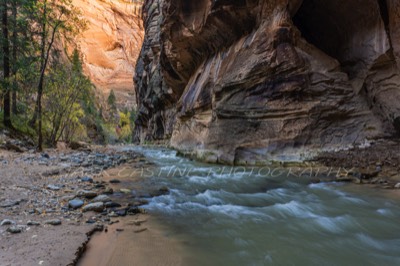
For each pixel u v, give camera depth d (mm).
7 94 14828
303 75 9398
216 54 13781
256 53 10297
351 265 2795
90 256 2787
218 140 10648
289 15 9922
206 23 12812
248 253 3020
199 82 14664
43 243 2863
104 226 3668
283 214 4445
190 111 14266
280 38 9766
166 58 20000
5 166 7820
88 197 5059
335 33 11891
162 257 2848
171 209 4645
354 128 9031
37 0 13430
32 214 3900
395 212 4492
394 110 9094
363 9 10086
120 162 11172
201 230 3689
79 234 3195
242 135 10070
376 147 8445
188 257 2873
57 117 19344
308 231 3723
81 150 16281
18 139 14430
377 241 3408
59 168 8117
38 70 16562
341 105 9227
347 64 11242
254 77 10133
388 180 6594
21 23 14688
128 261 2727
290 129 9273
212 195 5680
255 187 6453
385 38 9336
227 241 3340
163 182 6996
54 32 14133
